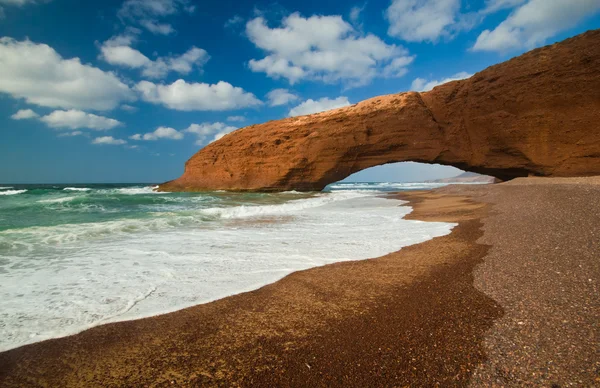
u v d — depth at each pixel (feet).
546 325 9.01
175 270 16.75
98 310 11.68
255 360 8.28
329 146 113.39
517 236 21.62
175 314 11.34
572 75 81.92
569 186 44.88
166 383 7.42
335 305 11.84
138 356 8.62
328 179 116.47
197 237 26.08
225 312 11.45
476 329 9.22
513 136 90.48
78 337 9.71
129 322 10.71
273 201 65.82
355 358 8.16
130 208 49.01
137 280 15.12
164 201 63.98
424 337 9.02
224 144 129.08
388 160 110.93
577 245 17.07
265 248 22.00
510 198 44.29
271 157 118.32
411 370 7.48
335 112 118.32
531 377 6.77
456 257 18.15
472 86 100.22
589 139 80.02
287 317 10.89
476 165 100.27
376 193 100.73
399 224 33.12
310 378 7.43
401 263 17.56
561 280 12.52
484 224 28.50
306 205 56.03
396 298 12.28
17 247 21.76
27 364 8.26
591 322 8.90
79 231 27.25
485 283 13.21
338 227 31.45
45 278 15.33
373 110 111.96
